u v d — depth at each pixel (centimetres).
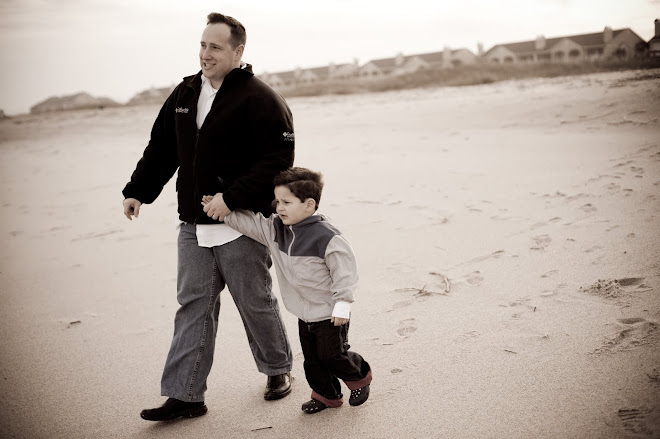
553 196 623
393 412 284
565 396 277
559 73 2511
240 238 293
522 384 292
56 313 462
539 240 501
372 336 367
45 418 310
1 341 415
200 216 294
